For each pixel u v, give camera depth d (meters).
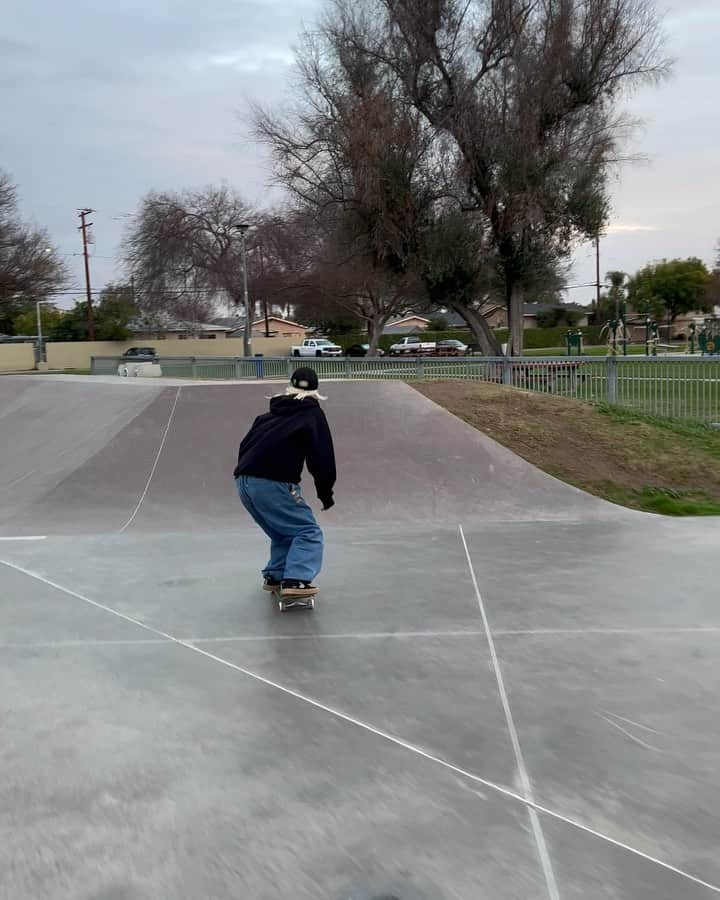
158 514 8.66
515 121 25.94
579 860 2.71
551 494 8.99
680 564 6.20
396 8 26.22
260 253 52.34
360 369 16.23
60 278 56.25
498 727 3.67
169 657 4.59
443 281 28.22
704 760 3.35
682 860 2.71
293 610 5.34
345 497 8.95
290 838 2.86
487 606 5.34
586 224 27.03
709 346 34.62
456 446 9.95
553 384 13.27
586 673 4.24
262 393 11.24
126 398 11.77
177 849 2.80
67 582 6.11
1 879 2.65
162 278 57.25
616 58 25.62
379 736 3.61
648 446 10.55
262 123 28.61
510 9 25.61
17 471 10.22
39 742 3.60
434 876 2.64
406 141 26.36
